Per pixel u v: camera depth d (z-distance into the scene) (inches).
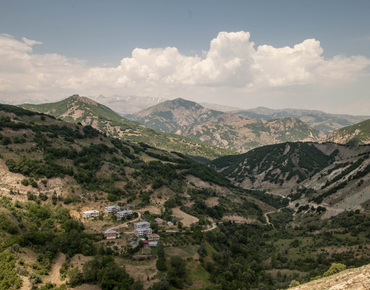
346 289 2743.6
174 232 6397.6
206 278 4982.8
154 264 4889.3
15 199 5974.4
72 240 4938.5
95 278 4269.2
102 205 6840.6
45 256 4394.7
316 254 6063.0
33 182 6422.2
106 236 5575.8
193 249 5792.3
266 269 5841.5
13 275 3774.6
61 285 3941.9
